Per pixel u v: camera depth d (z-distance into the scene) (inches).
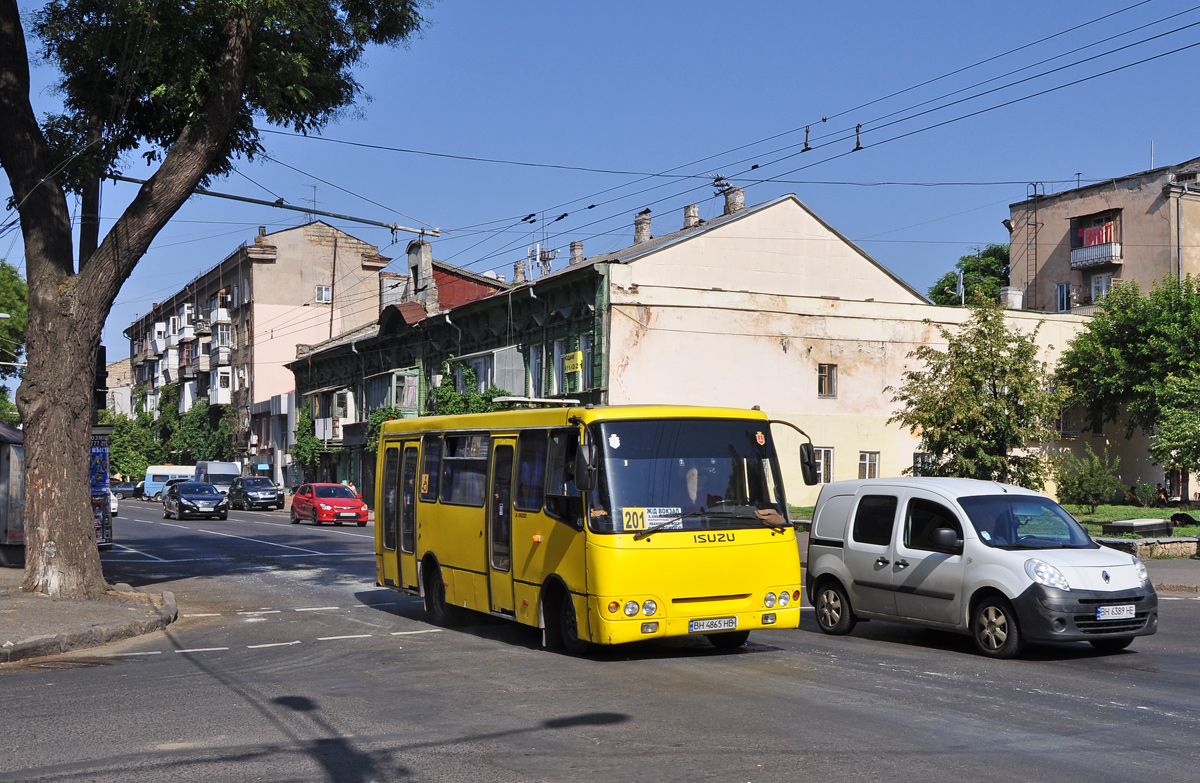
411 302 2086.6
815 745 272.7
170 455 3474.4
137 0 578.9
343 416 2385.6
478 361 1795.0
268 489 2317.9
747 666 405.1
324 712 323.0
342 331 3011.8
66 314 607.2
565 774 247.1
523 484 474.3
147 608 574.9
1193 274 1952.5
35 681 390.9
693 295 1453.0
